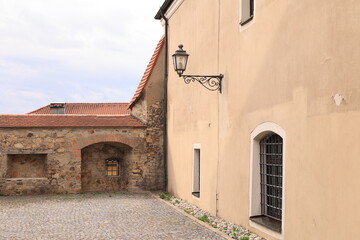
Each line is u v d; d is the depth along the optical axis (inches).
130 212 449.1
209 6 437.4
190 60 509.7
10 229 364.8
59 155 622.5
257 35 319.9
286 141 273.6
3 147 606.9
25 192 610.9
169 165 622.8
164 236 328.2
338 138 219.8
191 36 506.6
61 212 454.0
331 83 226.7
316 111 240.2
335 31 224.2
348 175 211.3
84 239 323.3
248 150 336.2
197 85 478.6
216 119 412.2
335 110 222.8
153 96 653.9
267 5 303.6
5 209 477.1
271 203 319.9
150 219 404.5
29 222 397.1
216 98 411.8
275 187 311.0
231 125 372.8
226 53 386.0
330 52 228.2
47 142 619.5
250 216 329.1
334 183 222.5
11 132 609.9
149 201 538.0
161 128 655.8
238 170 356.8
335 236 220.8
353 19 209.9
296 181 260.4
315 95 241.4
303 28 255.8
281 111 281.1
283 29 280.1
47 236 335.6
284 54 278.5
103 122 638.5
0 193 603.2
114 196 592.7
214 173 416.8
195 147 484.1
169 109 626.2
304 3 255.1
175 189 581.0
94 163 668.1
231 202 372.2
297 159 259.6
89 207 488.4
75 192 624.4
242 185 347.6
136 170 646.5
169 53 631.2
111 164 682.8
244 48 344.5
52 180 619.5
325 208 229.9
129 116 661.9
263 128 308.3
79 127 628.4
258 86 317.7
